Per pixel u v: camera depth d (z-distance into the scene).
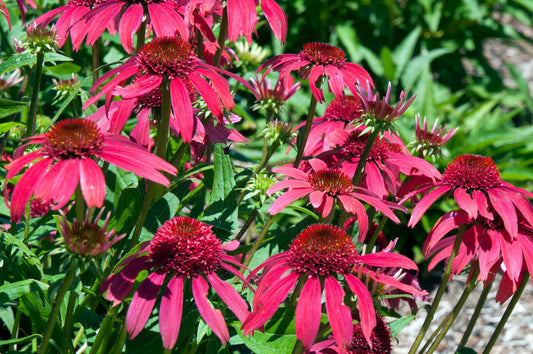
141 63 0.78
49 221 0.89
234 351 1.04
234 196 0.87
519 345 1.17
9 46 1.04
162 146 0.79
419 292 0.76
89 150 0.74
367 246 0.90
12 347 0.86
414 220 0.82
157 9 0.84
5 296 0.76
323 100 0.87
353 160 0.90
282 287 0.75
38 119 0.98
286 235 0.90
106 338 0.77
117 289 0.74
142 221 0.79
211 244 0.76
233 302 0.75
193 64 0.79
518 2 2.42
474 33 2.37
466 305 1.30
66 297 0.82
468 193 0.82
